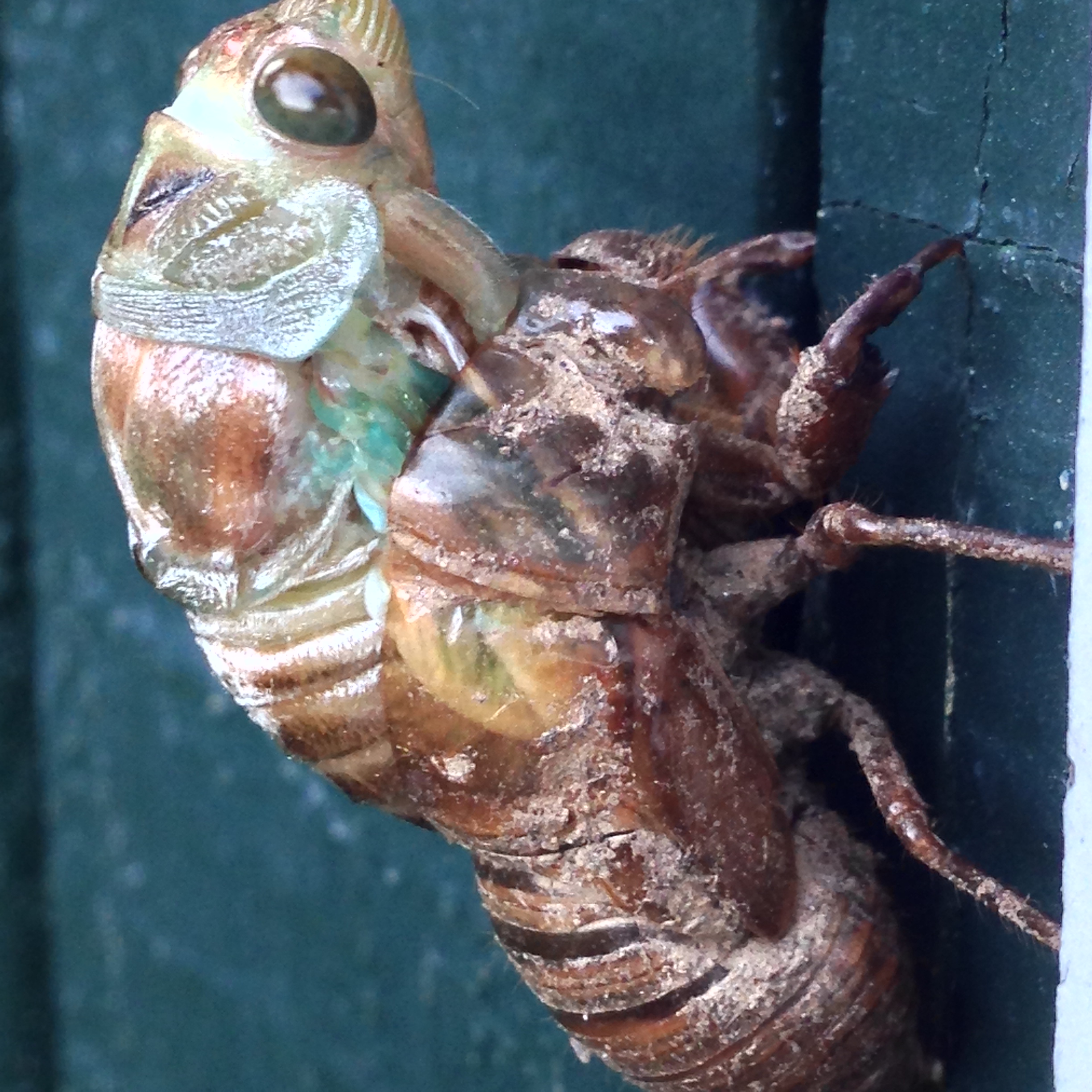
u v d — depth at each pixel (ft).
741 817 0.19
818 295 0.23
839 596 0.23
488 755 0.19
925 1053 0.22
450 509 0.18
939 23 0.21
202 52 0.20
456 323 0.19
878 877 0.21
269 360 0.18
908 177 0.22
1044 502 0.21
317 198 0.18
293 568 0.19
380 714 0.19
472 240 0.19
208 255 0.18
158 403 0.19
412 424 0.19
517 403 0.19
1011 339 0.21
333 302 0.18
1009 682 0.21
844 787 0.22
